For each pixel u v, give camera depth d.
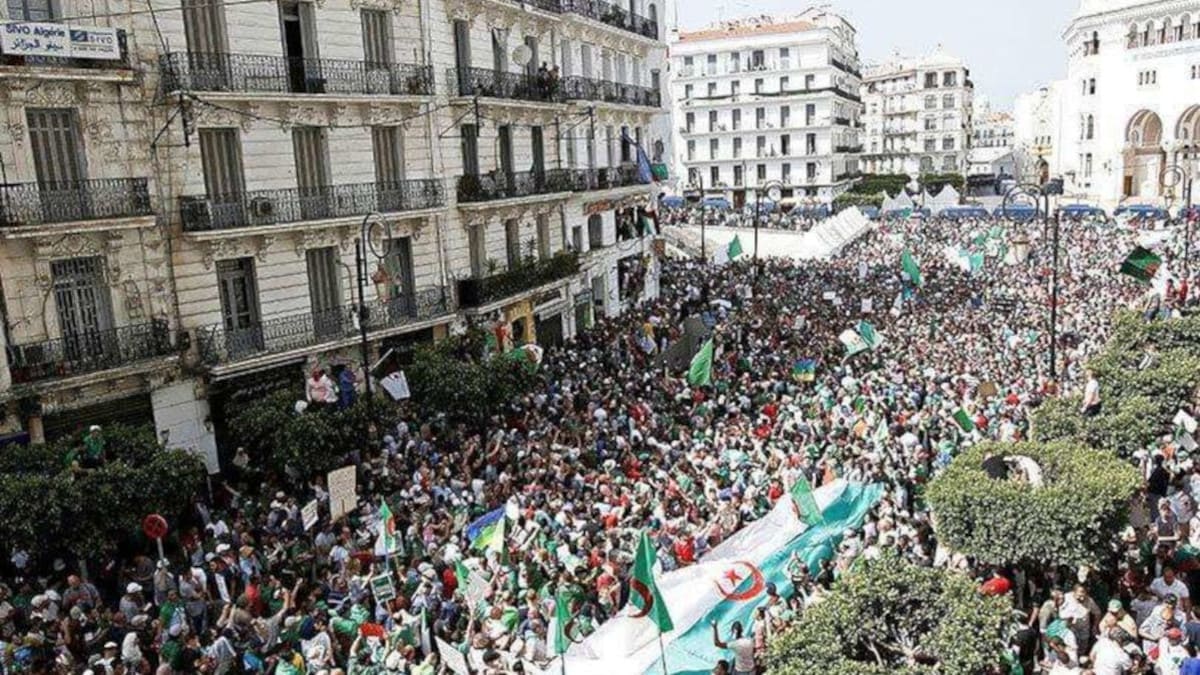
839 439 25.70
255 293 29.94
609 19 49.66
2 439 24.08
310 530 21.20
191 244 28.02
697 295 51.53
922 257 64.56
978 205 101.19
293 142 30.69
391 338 33.22
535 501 21.53
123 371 25.89
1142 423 21.56
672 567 18.69
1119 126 98.25
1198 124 92.12
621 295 51.75
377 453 25.75
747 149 119.94
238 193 29.20
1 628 17.23
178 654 15.88
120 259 26.44
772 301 48.53
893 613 13.41
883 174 143.00
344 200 31.62
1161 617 15.20
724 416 29.70
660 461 25.03
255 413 24.70
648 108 53.03
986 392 29.50
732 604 16.83
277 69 29.69
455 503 21.91
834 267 62.12
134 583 18.25
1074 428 22.19
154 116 27.06
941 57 151.75
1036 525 16.39
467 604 17.11
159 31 26.94
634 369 35.06
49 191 24.70
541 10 41.66
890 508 20.16
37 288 24.88
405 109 33.84
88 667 15.66
